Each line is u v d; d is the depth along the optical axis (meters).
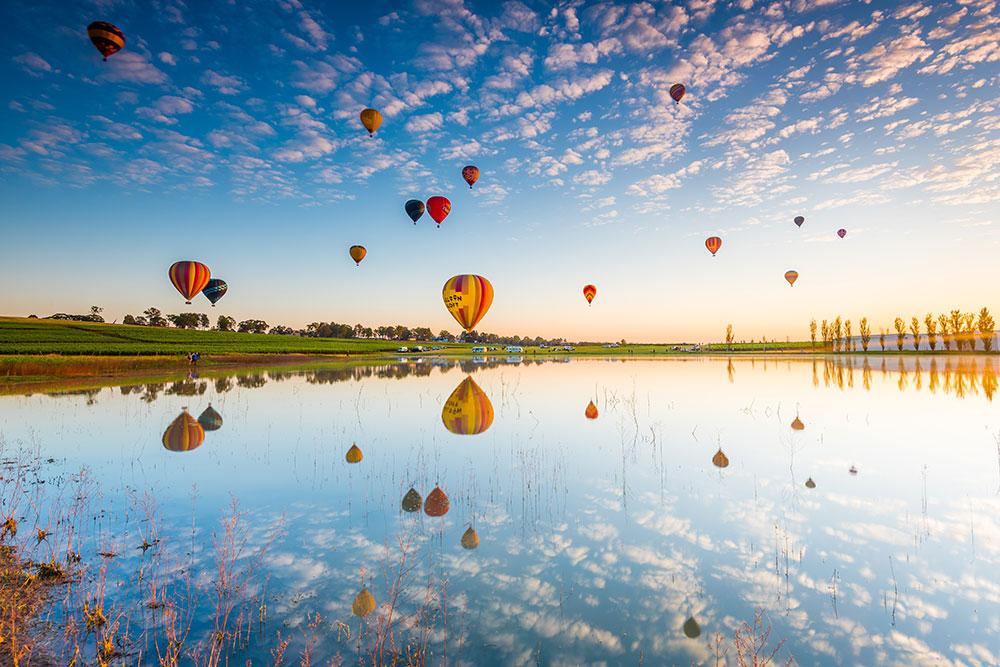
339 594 4.89
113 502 7.46
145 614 4.49
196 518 6.86
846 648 4.09
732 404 18.03
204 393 21.83
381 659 3.91
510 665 3.85
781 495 7.87
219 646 4.05
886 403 17.94
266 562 5.55
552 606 4.71
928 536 6.29
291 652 3.99
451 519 6.89
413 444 11.54
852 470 9.24
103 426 13.57
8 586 4.82
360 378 31.00
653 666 3.83
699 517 6.95
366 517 6.94
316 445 11.37
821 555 5.80
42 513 6.96
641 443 11.57
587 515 7.04
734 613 4.62
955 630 4.36
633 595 4.93
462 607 4.69
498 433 12.80
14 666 3.64
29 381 25.94
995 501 7.53
